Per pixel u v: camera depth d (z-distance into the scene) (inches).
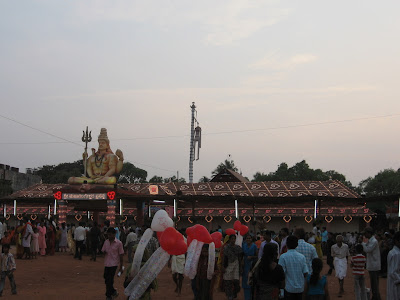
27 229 1002.7
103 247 519.5
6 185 2361.0
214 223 1763.0
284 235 488.4
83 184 1339.8
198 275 455.2
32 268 866.1
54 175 3405.5
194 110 2305.6
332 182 1915.6
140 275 402.6
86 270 874.8
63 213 1369.3
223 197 1280.8
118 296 572.7
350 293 614.5
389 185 2834.6
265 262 327.0
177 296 585.3
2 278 564.1
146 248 434.9
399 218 1248.8
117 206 1416.1
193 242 450.6
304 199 1263.5
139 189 1950.1
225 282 489.1
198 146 2320.4
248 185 1969.7
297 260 337.4
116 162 1375.5
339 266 596.1
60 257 1085.1
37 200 1546.5
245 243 501.4
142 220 1477.6
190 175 2230.6
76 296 577.3
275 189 1898.4
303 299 339.3
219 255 526.9
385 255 759.7
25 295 580.1
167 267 959.0
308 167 3344.0
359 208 1669.5
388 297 349.7
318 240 776.3
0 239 1023.0
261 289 326.3
